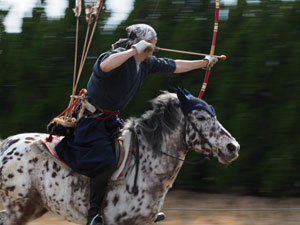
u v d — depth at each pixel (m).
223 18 17.72
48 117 18.34
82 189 10.05
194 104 10.14
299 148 17.28
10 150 10.62
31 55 18.28
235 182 17.67
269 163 17.39
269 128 17.39
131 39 9.88
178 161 10.30
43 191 10.33
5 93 18.45
